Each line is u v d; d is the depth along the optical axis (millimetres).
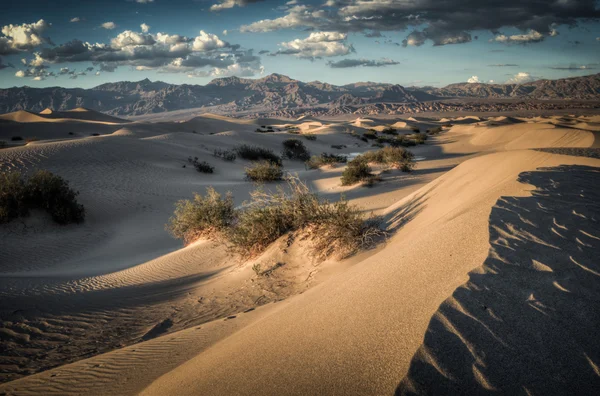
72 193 19656
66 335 6676
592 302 2580
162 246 16453
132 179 26594
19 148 29656
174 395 3268
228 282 8602
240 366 3283
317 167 38531
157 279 10258
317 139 71062
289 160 50312
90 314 7672
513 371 2090
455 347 2295
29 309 7680
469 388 2016
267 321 4402
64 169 25625
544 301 2629
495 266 3154
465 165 10148
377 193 17828
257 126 108312
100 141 34031
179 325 6617
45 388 4445
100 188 23719
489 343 2291
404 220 8141
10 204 17500
